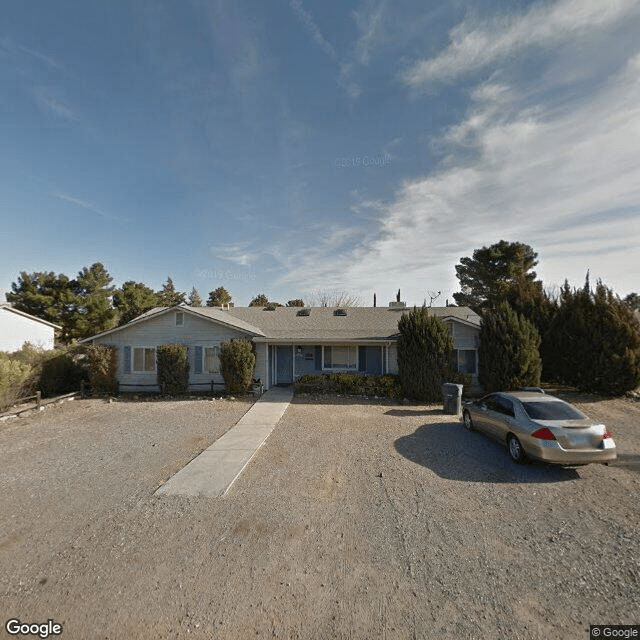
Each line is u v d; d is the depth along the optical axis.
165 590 3.71
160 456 7.95
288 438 9.41
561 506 5.62
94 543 4.56
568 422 6.99
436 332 14.62
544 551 4.41
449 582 3.83
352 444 8.88
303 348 19.23
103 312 34.84
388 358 17.97
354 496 5.95
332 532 4.84
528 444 7.05
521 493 6.09
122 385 16.66
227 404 14.02
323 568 4.07
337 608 3.46
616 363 14.41
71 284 35.25
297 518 5.21
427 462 7.59
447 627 3.22
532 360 13.79
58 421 11.32
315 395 15.73
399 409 13.20
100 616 3.37
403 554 4.34
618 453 8.14
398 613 3.39
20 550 4.40
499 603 3.52
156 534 4.77
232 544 4.55
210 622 3.29
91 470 7.10
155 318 16.91
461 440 9.18
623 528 4.96
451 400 12.33
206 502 5.71
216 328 16.91
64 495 5.96
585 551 4.41
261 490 6.18
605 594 3.65
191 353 16.86
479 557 4.29
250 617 3.35
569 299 16.62
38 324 27.52
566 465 6.82
